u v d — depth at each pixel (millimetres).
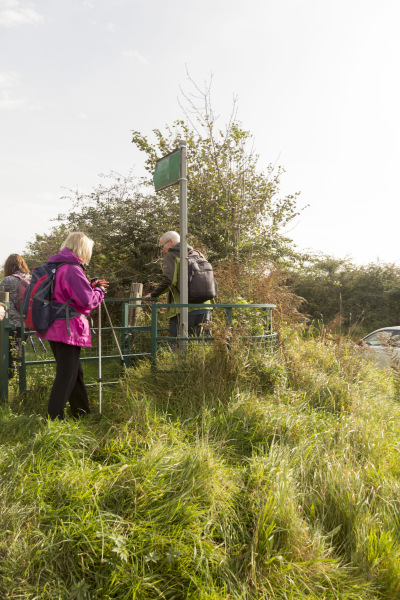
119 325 9398
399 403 5305
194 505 2459
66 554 2174
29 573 2076
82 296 3418
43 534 2234
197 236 9789
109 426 3453
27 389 4340
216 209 10367
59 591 2012
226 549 2383
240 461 3182
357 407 4320
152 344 4523
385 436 3832
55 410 3439
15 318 5598
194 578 2129
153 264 9789
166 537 2283
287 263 11219
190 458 2799
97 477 2648
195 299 5008
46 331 3455
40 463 2758
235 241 9828
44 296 3381
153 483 2611
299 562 2357
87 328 3602
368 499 2859
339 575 2348
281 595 2195
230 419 3596
